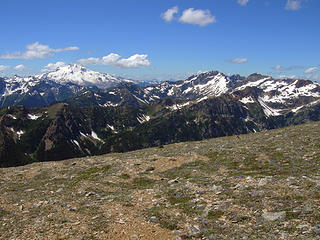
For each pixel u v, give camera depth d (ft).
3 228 64.23
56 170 145.38
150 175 115.44
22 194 98.94
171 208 71.05
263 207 60.95
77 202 83.61
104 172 127.03
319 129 154.40
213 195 75.87
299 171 86.63
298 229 48.37
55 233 59.21
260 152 123.13
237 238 49.93
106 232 58.54
